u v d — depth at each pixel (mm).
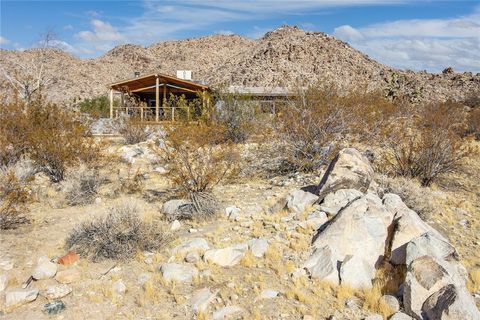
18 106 13188
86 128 14555
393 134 14867
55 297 5645
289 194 9242
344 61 118062
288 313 5406
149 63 142250
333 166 9023
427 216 8898
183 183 9680
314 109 13070
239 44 173250
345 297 5785
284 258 6762
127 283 6098
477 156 14727
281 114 13469
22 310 5375
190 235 7805
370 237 6805
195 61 150875
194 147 9828
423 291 5492
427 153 11523
